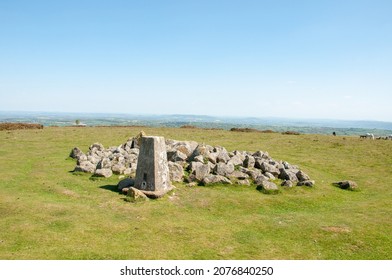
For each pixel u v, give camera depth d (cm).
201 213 2041
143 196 2192
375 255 1554
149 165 2291
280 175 2942
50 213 1883
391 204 2450
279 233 1778
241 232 1767
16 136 5428
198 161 2916
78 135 5784
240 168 2914
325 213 2166
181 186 2522
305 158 4303
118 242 1557
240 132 6994
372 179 3325
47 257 1376
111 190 2395
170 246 1548
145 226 1769
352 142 5541
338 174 3522
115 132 6381
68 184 2547
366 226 1917
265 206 2236
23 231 1616
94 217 1856
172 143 3469
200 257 1455
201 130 7281
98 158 3312
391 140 5872
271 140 5750
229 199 2300
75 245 1498
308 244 1652
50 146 4672
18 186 2466
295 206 2280
